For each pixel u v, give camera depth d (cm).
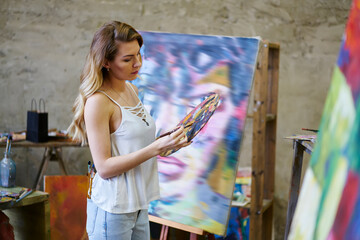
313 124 380
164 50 258
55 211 313
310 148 186
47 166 372
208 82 241
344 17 366
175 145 171
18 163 411
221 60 240
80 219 317
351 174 69
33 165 411
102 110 171
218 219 225
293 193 226
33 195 243
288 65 378
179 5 386
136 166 178
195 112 198
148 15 391
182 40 254
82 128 186
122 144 176
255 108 282
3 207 226
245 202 320
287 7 372
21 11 396
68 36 398
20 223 261
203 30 386
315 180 86
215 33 385
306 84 377
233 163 227
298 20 372
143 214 191
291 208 227
